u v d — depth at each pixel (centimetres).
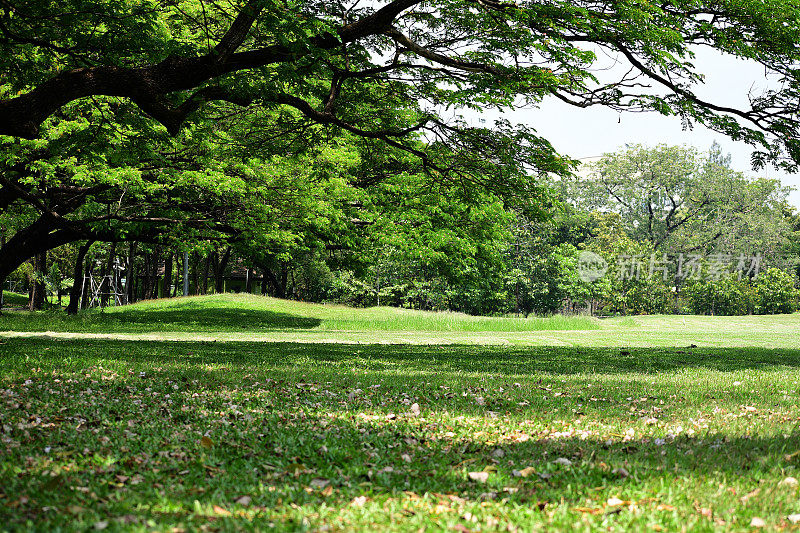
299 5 1030
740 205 6562
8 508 345
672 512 348
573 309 6444
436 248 2798
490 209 2561
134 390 777
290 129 1488
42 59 1240
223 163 2070
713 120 1213
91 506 358
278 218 2452
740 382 1008
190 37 1533
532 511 351
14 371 884
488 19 1166
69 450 488
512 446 536
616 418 682
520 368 1252
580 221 6538
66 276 6028
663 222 6631
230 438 548
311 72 1139
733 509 354
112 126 1255
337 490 394
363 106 1459
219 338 2389
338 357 1377
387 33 1126
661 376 1117
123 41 1103
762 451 495
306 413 666
